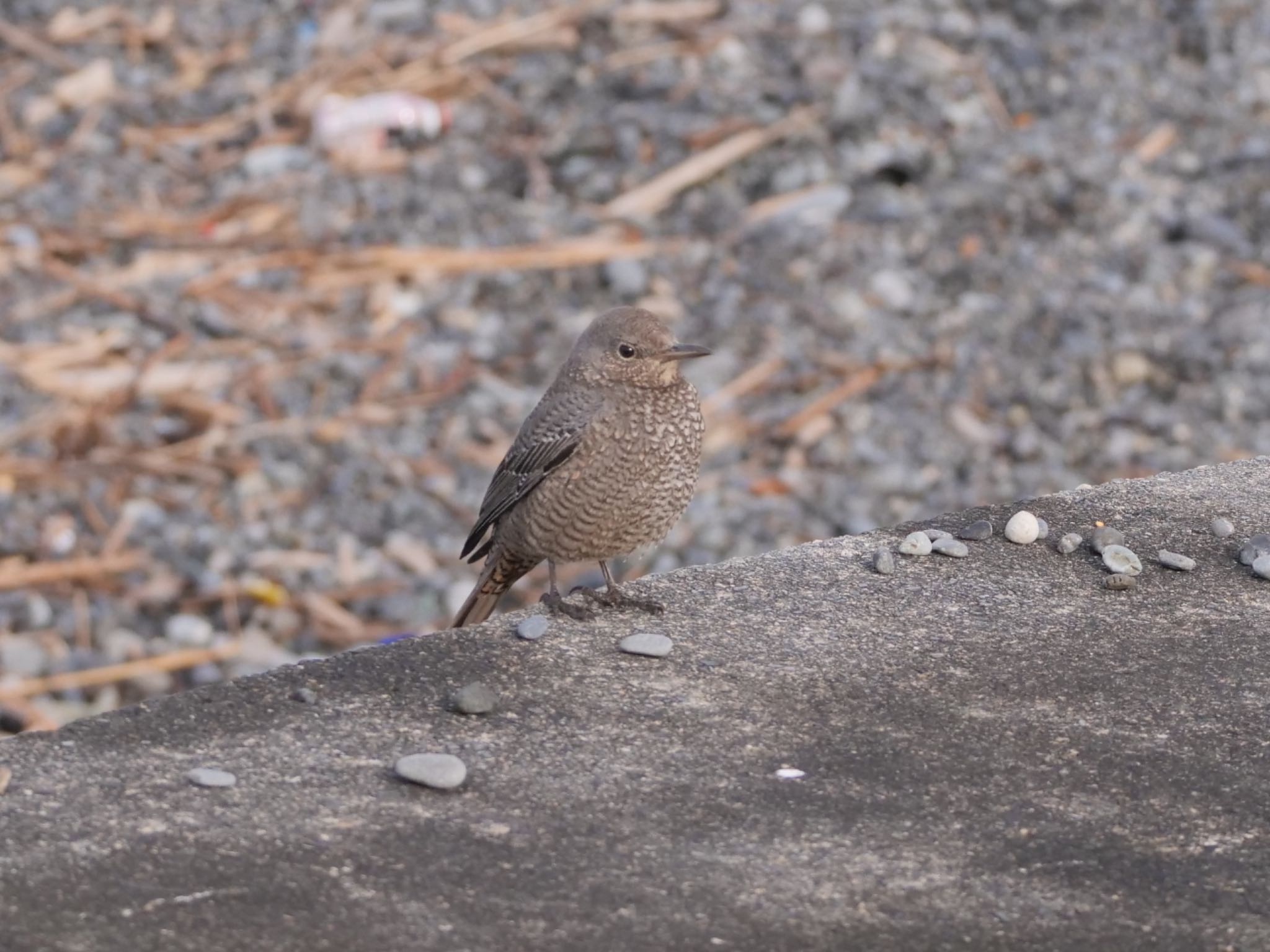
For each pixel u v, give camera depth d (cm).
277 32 2248
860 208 1928
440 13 2266
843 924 458
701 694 581
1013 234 1900
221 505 1484
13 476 1495
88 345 1669
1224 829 506
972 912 465
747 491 1520
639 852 489
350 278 1805
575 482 752
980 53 2200
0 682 1250
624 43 2194
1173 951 451
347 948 441
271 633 1341
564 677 591
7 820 491
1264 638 625
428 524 1470
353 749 540
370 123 2033
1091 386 1667
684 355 750
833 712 571
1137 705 576
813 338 1733
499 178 1995
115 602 1355
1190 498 751
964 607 648
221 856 479
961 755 544
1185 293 1814
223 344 1697
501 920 455
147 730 545
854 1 2272
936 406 1638
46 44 2205
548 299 1795
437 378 1669
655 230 1900
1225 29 2277
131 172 1977
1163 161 2030
